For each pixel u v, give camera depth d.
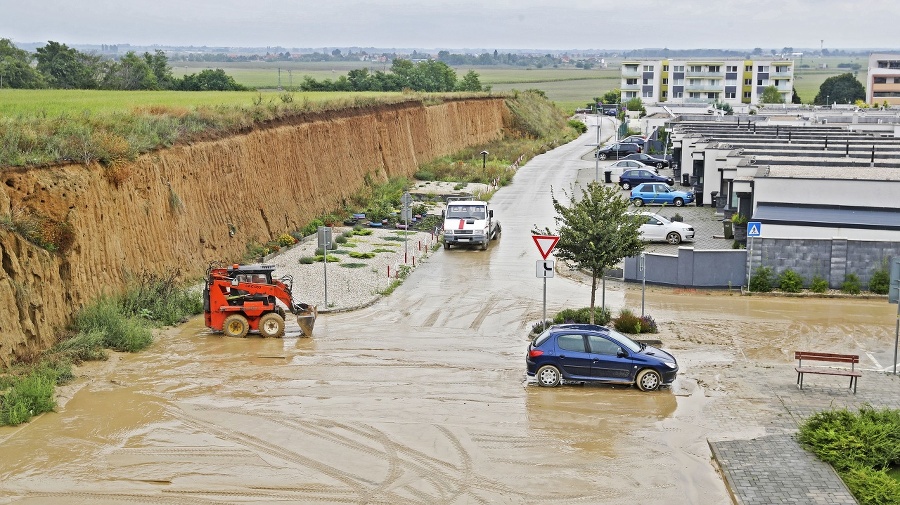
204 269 31.91
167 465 16.09
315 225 41.97
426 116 69.44
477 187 57.66
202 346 23.88
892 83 157.38
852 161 41.56
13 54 83.69
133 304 26.05
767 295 30.58
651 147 81.50
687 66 158.00
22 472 15.73
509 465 16.30
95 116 30.39
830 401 19.77
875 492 14.84
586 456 16.77
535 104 106.69
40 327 21.88
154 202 29.38
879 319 27.36
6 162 23.03
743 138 55.91
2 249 21.08
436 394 20.09
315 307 26.00
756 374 21.88
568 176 64.69
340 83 114.50
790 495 14.92
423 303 29.25
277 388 20.38
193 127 34.41
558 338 20.81
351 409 19.06
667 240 39.34
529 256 37.78
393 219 45.22
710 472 16.12
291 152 42.25
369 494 15.03
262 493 15.02
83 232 24.73
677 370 20.86
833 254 30.64
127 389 20.20
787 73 157.75
